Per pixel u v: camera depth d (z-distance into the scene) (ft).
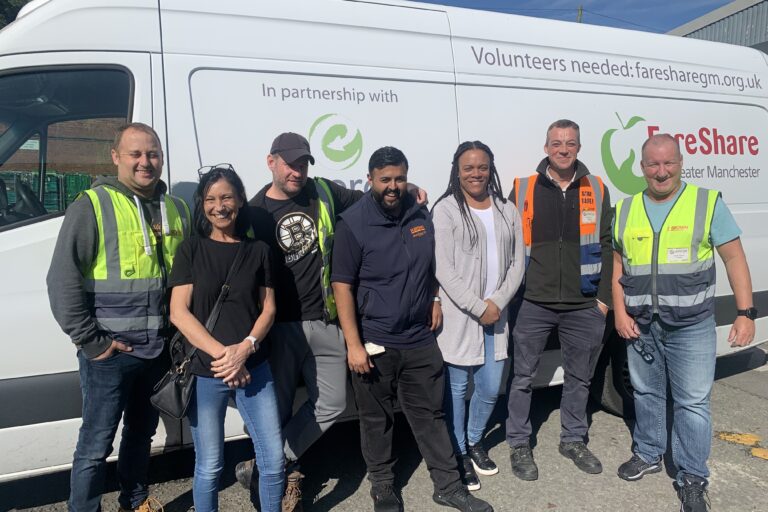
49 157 9.14
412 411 9.49
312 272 8.98
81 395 9.00
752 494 10.10
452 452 9.59
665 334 9.64
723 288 13.35
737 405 13.92
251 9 10.05
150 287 8.13
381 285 8.85
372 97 10.69
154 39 9.43
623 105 12.84
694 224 9.08
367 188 10.61
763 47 33.86
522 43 12.13
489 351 10.07
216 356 7.50
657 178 9.20
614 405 13.10
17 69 8.92
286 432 9.36
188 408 8.01
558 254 10.43
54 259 7.57
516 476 10.70
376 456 9.48
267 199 8.97
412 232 8.88
